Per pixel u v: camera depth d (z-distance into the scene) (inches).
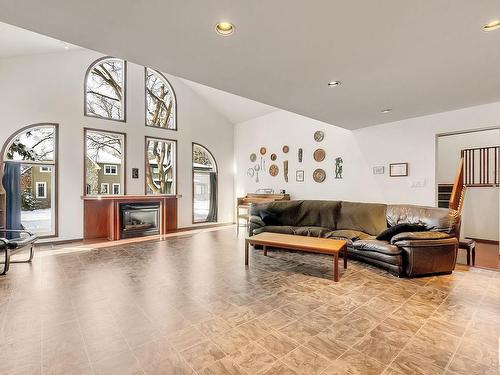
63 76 208.4
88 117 219.6
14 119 188.9
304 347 74.0
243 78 112.0
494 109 144.7
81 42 82.4
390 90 125.9
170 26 73.9
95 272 138.6
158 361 68.1
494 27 75.2
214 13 68.2
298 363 67.3
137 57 92.8
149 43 83.2
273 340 77.4
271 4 64.8
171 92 272.8
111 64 242.1
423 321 88.5
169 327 84.6
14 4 63.1
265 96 134.4
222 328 84.0
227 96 278.2
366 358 69.4
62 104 207.6
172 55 91.4
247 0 63.2
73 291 113.3
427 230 144.1
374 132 195.9
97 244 204.8
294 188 255.4
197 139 291.1
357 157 207.0
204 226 293.6
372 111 160.7
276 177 272.7
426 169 170.1
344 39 81.7
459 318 90.5
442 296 108.5
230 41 82.4
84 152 217.3
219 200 309.4
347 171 213.8
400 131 181.8
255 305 100.3
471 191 223.0
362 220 177.9
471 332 81.8
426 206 160.1
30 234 166.4
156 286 119.3
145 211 243.3
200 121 293.9
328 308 97.9
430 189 168.6
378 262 140.5
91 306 99.3
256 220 200.5
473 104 147.5
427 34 79.0
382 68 102.3
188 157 283.4
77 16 68.7
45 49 192.5
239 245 202.7
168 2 63.4
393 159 185.6
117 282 124.2
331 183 225.6
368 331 82.4
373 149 196.9
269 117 280.7
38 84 198.1
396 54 91.3
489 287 118.3
